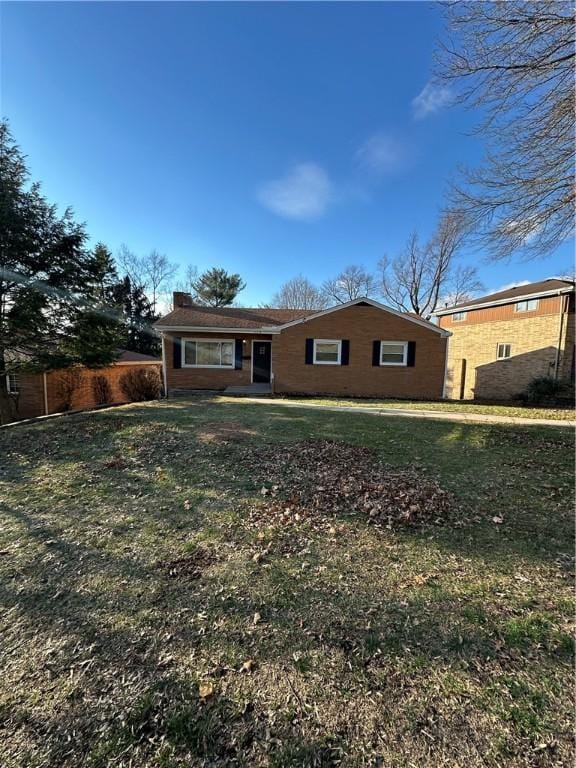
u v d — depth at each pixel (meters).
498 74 6.46
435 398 14.33
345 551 3.16
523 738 1.56
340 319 14.15
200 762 1.49
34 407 15.36
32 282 11.44
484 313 18.56
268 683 1.87
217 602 2.50
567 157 6.63
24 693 1.81
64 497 4.34
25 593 2.62
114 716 1.69
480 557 3.06
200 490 4.48
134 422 8.01
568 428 7.73
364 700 1.77
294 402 11.66
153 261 34.59
